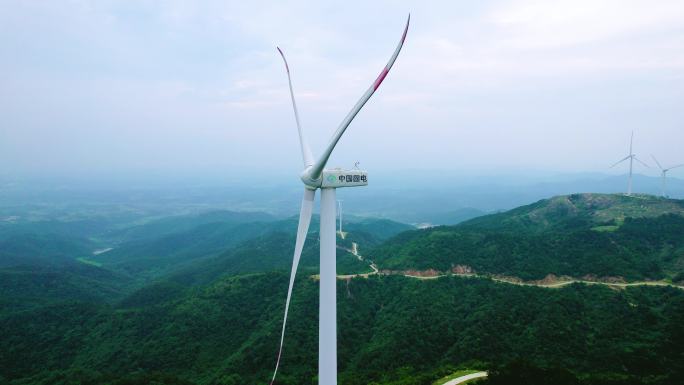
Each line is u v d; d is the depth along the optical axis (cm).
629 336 9731
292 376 10412
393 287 14525
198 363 12194
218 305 15225
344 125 3734
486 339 10175
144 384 9706
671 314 10238
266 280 16538
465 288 13288
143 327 14538
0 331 14962
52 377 11656
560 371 7019
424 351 10600
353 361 11219
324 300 4081
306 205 4381
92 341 14375
